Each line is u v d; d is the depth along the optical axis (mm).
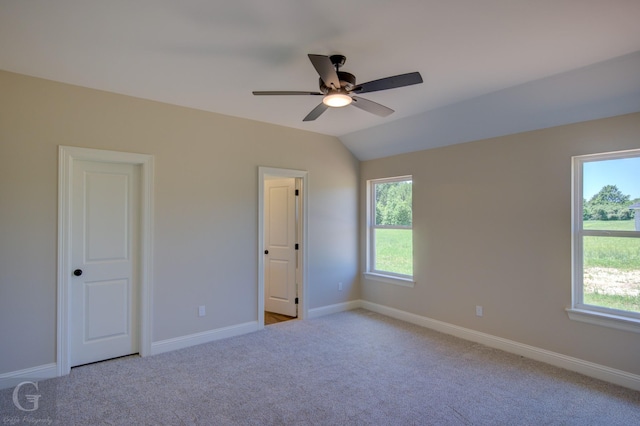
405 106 3670
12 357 2840
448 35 2264
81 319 3236
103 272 3344
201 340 3816
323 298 4949
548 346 3355
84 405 2564
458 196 4113
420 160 4527
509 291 3650
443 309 4242
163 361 3346
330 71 2191
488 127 3717
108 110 3273
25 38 2303
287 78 2975
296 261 4859
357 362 3340
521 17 2055
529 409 2539
